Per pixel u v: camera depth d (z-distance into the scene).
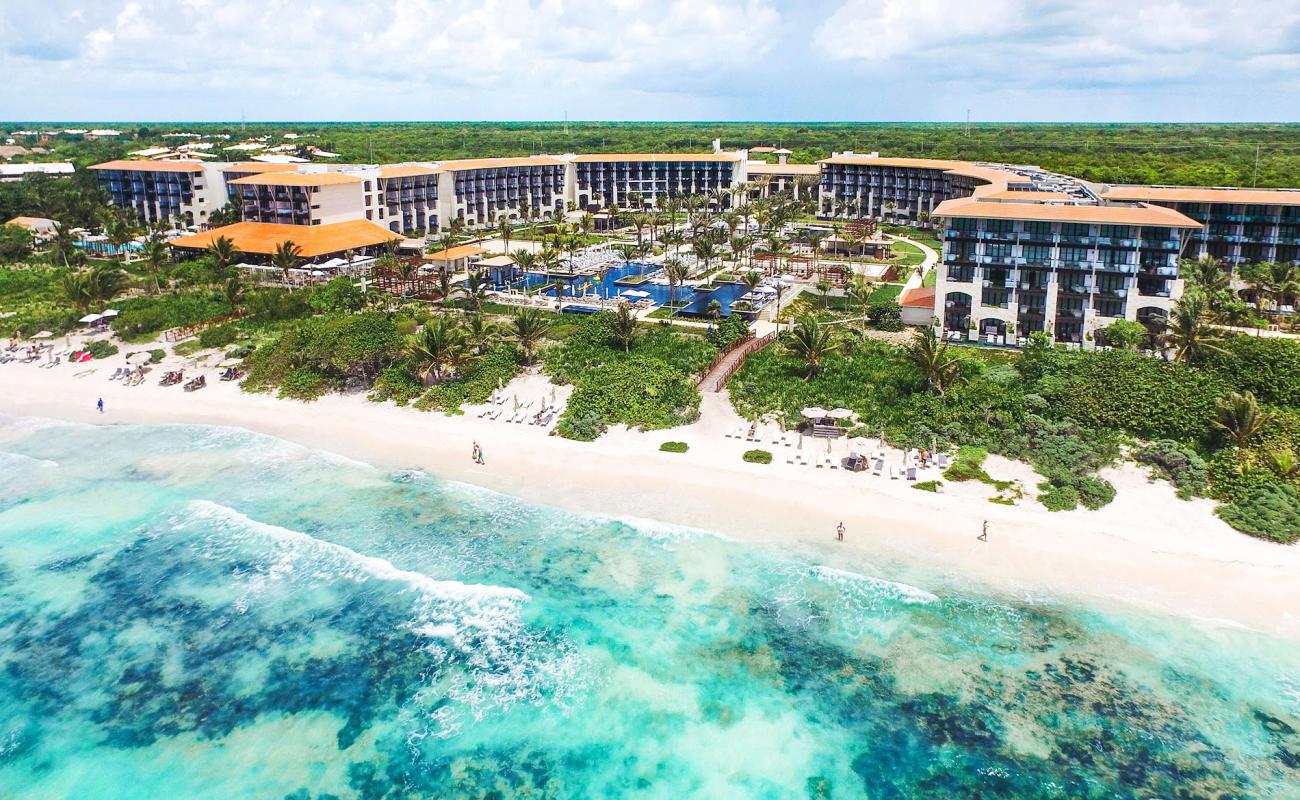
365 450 70.19
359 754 39.69
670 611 48.75
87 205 177.00
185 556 55.44
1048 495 58.09
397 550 55.47
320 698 43.09
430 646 46.62
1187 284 100.19
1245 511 54.59
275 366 86.19
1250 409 60.12
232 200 167.62
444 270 123.94
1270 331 92.06
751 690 42.94
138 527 58.97
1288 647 44.16
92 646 46.97
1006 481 60.88
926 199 187.50
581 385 78.62
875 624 47.12
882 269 139.75
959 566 51.56
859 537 54.84
